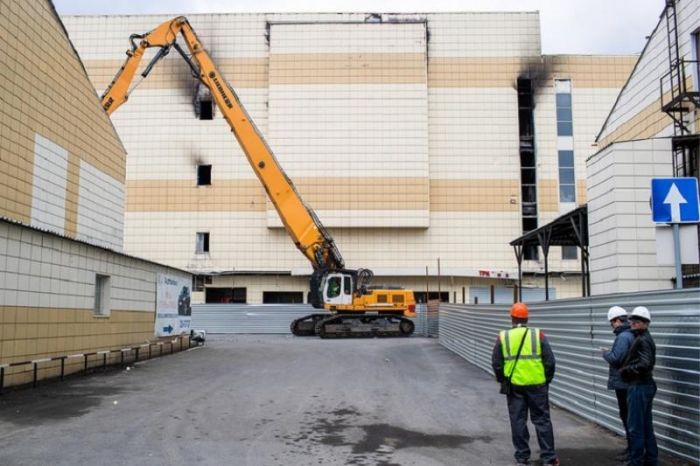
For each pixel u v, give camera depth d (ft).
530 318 43.32
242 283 128.88
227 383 44.50
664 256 26.94
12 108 52.08
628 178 51.75
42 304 44.24
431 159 130.82
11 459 23.84
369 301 102.78
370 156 127.95
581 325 33.24
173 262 128.67
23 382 41.57
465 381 46.24
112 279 56.59
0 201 50.16
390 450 25.91
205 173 132.26
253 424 30.76
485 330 53.16
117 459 23.93
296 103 129.18
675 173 51.75
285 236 128.57
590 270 56.65
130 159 130.82
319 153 128.16
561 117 133.08
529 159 132.98
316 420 31.89
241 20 132.87
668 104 53.36
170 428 29.60
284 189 88.89
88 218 66.90
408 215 126.62
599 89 133.18
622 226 51.34
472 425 30.94
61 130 60.80
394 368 53.88
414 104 128.98
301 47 130.52
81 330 50.26
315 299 98.43
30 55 55.01
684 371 23.59
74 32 132.87
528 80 134.00
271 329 117.19
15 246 40.96
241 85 131.64
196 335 81.00
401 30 131.03
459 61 132.87
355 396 39.22
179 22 83.30
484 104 131.95
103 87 131.23
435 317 104.58
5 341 39.75
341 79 129.70
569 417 33.32
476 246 128.98
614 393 28.81
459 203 129.90
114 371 51.57
